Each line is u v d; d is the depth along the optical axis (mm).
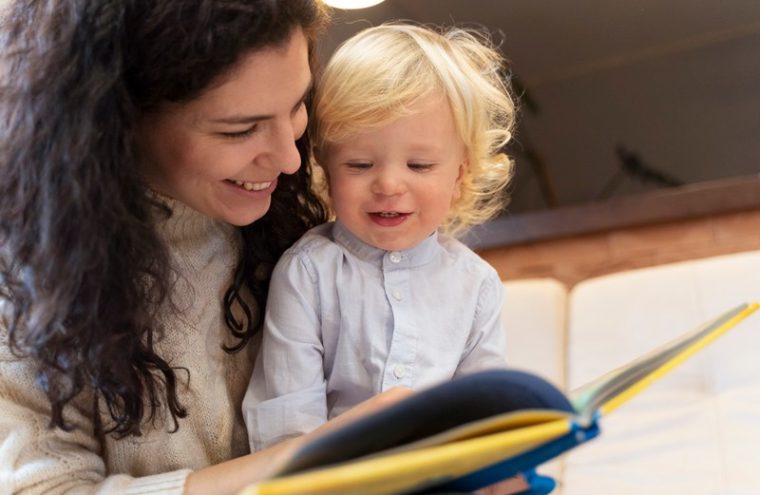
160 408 967
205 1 820
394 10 2592
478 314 1129
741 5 2545
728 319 811
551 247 2855
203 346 1008
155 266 906
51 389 894
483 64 1203
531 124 2783
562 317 2359
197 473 883
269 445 1015
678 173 2713
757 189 2635
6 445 887
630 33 2639
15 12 891
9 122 871
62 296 849
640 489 1705
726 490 1625
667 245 2738
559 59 2701
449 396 588
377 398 843
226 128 864
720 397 1921
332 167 1078
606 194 2785
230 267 1051
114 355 879
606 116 2725
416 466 487
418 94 1038
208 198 921
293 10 857
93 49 835
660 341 2096
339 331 1073
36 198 860
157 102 859
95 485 901
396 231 1062
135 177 870
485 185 1240
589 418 555
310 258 1077
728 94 2619
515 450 556
